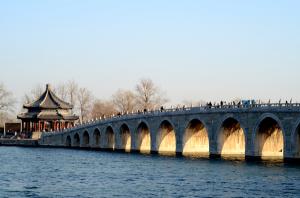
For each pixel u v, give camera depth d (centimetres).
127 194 5756
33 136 16512
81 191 6003
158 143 11869
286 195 5588
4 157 11181
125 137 13438
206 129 10356
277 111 8631
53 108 16912
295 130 8319
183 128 11025
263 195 5597
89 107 19875
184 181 6738
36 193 5875
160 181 6781
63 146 15488
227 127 10131
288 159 8456
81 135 14812
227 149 10294
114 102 19638
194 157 10419
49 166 9050
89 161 10019
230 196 5569
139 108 17762
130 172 7919
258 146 9238
